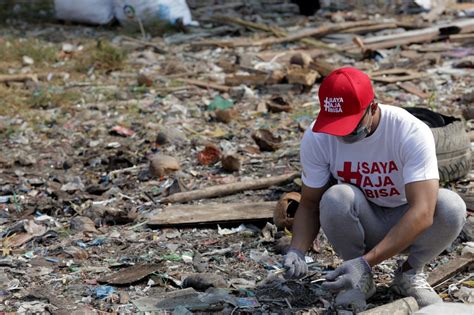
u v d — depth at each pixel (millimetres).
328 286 4012
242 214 6113
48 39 13711
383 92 9797
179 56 12391
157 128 8773
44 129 9000
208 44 12875
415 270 4570
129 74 11367
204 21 14820
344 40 12953
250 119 9047
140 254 5648
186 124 8906
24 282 5242
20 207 6746
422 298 4527
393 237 4051
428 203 4043
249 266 5387
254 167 7449
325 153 4363
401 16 14719
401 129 4117
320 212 4387
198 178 7234
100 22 14602
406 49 12062
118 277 5199
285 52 12164
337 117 4043
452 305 4367
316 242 5496
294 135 8352
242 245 5727
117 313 4754
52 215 6578
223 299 4773
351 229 4371
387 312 4379
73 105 9883
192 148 8055
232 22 14336
